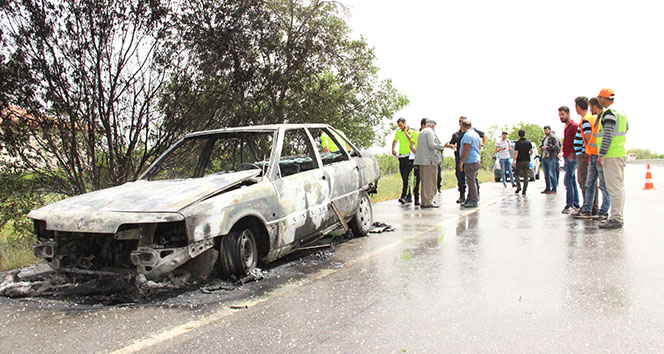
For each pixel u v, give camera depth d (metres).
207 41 8.18
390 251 5.85
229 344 3.00
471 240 6.45
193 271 4.36
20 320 3.63
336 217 6.20
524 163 14.20
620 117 6.97
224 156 5.56
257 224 4.80
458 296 3.87
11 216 7.19
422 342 2.94
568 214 9.01
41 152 7.43
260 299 3.95
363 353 2.79
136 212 4.03
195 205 4.11
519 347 2.83
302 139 5.91
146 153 8.11
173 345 3.02
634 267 4.63
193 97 8.23
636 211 8.90
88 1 7.02
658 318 3.23
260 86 9.93
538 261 5.04
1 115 6.90
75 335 3.27
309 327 3.26
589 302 3.62
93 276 4.37
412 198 13.20
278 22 10.24
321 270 4.95
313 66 11.44
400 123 12.15
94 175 7.77
